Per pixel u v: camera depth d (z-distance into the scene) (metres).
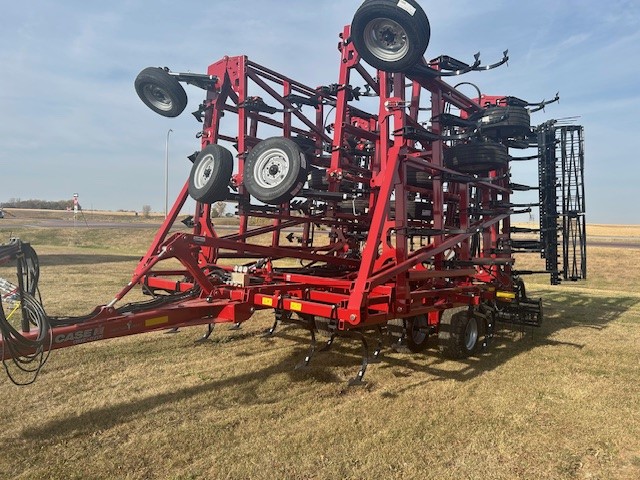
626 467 3.24
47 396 4.16
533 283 15.52
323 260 6.91
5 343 3.11
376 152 6.45
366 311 4.38
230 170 5.80
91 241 28.89
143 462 3.10
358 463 3.16
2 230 29.33
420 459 3.24
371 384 4.72
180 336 6.41
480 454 3.34
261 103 6.63
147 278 5.96
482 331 6.21
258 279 5.97
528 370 5.33
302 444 3.38
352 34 5.05
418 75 5.73
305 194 5.68
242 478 2.95
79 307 8.06
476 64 5.44
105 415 3.80
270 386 4.57
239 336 6.55
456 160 6.27
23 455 3.15
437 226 5.96
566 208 8.03
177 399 4.17
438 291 5.68
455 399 4.35
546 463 3.26
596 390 4.69
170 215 6.34
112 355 5.43
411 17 4.63
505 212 7.19
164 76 6.64
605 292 13.07
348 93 6.29
